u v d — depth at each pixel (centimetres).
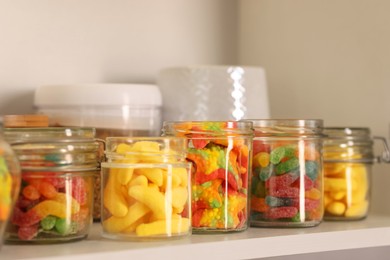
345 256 129
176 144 89
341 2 127
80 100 110
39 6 119
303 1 133
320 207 105
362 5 124
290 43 135
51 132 85
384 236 105
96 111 111
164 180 87
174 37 135
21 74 117
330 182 113
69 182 86
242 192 97
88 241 87
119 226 87
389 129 121
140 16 130
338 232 100
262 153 103
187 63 136
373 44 123
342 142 114
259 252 91
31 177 84
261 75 125
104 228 89
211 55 140
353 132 115
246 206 98
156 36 132
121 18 128
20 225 84
